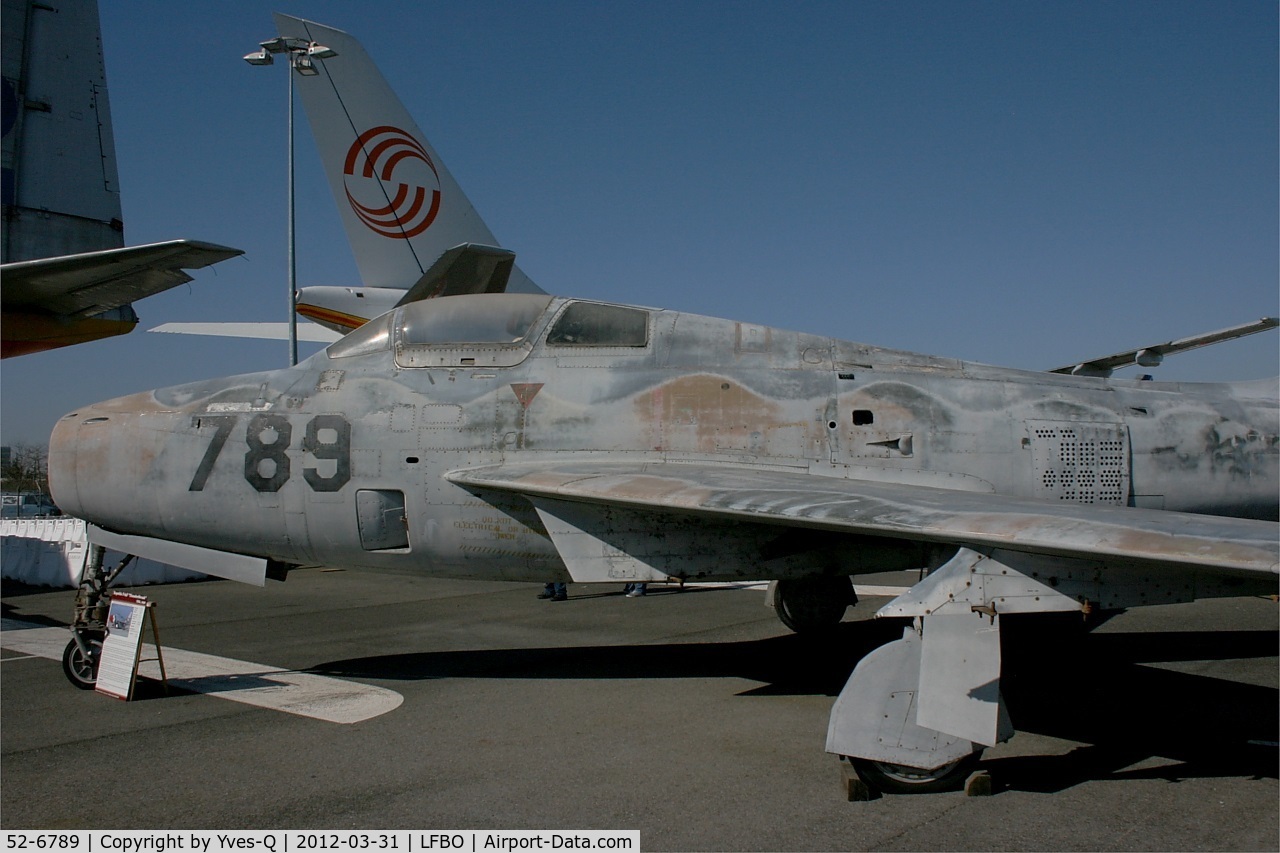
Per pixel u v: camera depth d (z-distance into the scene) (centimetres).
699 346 684
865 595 1234
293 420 664
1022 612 453
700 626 980
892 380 677
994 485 656
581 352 680
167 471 663
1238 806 434
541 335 687
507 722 572
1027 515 457
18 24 1162
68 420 700
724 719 579
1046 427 670
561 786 454
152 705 621
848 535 649
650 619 1035
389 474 652
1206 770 486
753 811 424
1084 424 677
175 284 721
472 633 939
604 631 948
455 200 1906
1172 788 458
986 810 429
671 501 532
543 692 656
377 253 1836
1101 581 461
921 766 441
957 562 457
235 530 665
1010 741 538
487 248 1244
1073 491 665
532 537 648
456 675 720
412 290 1306
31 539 1507
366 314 1741
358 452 654
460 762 491
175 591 1375
